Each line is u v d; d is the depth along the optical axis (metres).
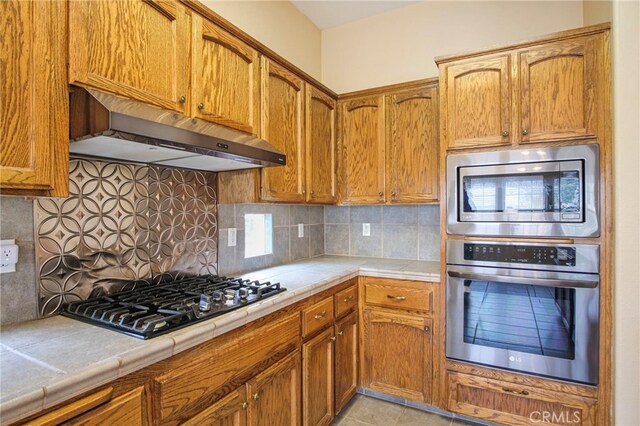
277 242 2.54
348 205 2.72
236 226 2.18
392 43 2.84
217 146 1.37
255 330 1.42
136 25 1.25
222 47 1.61
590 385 1.75
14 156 0.94
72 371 0.84
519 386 1.91
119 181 1.54
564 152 1.78
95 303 1.36
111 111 1.02
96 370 0.86
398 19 2.82
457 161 2.03
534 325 1.87
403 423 2.10
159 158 1.53
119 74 1.19
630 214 1.61
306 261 2.71
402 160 2.45
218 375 1.24
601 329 1.73
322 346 1.94
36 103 0.98
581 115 1.77
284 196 2.05
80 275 1.39
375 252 2.91
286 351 1.62
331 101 2.58
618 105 1.63
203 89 1.50
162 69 1.34
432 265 2.48
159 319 1.14
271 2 2.50
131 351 0.96
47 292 1.29
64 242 1.34
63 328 1.15
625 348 1.62
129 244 1.58
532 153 1.85
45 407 0.77
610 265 1.71
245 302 1.42
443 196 2.08
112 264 1.51
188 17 1.44
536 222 1.84
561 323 1.81
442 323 2.10
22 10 0.96
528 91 1.87
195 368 1.15
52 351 0.96
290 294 1.61
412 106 2.42
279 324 1.57
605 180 1.71
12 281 1.20
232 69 1.66
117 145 1.22
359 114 2.60
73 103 1.11
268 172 1.93
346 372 2.21
